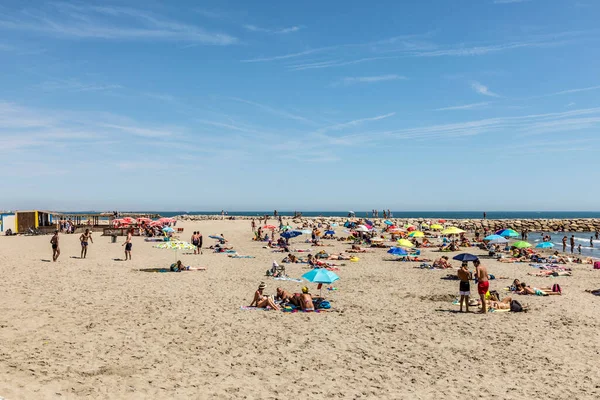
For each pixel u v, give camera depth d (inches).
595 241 2488.9
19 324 465.7
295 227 2571.4
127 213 3211.1
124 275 842.2
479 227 3560.5
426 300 684.7
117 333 452.4
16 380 309.9
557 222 3703.3
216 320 525.7
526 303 673.0
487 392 338.0
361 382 350.9
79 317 509.4
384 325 531.8
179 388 320.8
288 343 447.8
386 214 3671.3
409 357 417.4
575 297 722.2
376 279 884.6
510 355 429.1
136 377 336.5
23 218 2027.6
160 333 461.4
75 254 1172.5
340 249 1525.6
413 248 1578.5
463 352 435.8
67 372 336.2
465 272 606.5
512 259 1222.9
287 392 324.2
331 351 427.8
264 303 602.2
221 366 373.4
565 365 403.2
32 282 719.7
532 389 346.0
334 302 659.4
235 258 1198.9
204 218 4261.8
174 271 916.6
